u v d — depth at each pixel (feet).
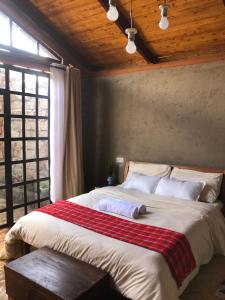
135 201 10.81
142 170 13.66
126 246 6.95
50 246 7.93
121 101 15.25
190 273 7.40
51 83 13.93
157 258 6.43
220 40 11.78
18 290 6.73
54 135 14.10
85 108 16.67
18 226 8.97
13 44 12.54
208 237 9.02
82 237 7.50
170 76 13.46
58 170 14.32
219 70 12.03
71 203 10.32
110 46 14.06
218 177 11.46
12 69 12.66
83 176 15.96
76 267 6.86
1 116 12.37
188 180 11.94
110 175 15.46
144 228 8.07
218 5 10.09
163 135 13.87
